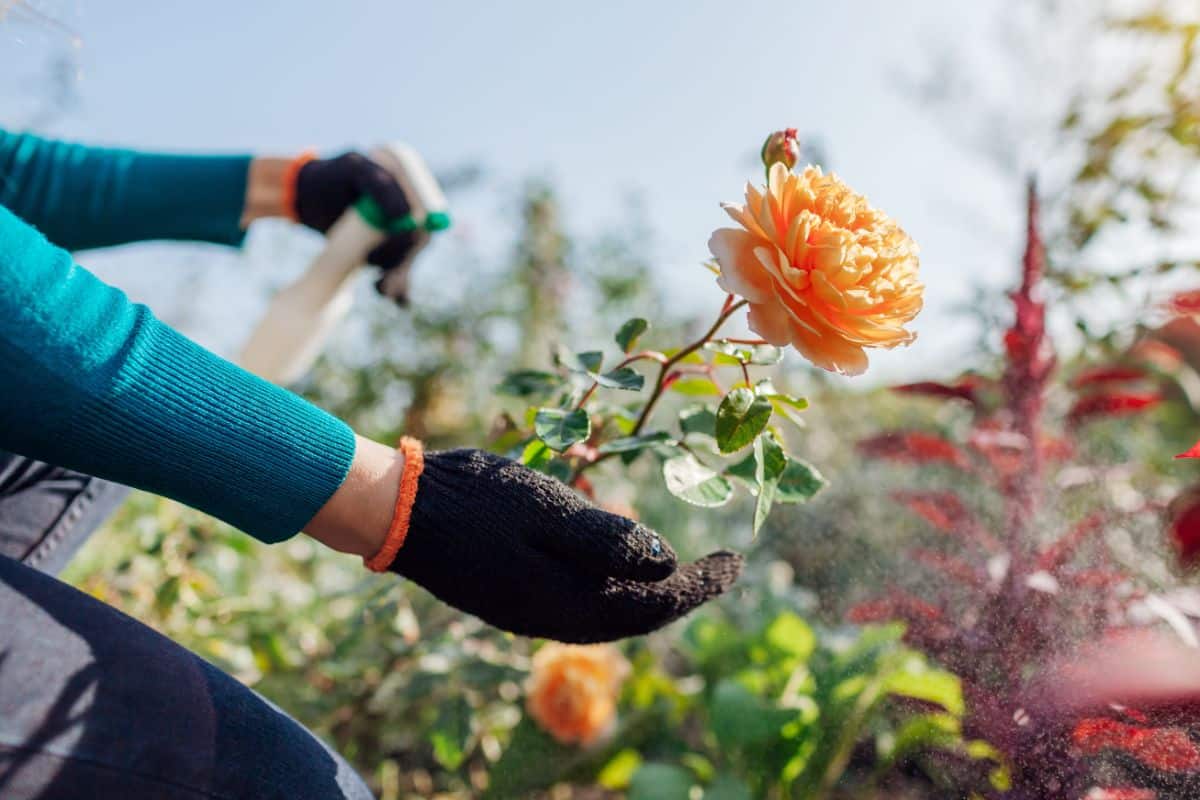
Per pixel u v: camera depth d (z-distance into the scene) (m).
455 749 1.41
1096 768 0.90
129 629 0.64
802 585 1.78
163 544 1.56
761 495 0.74
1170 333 1.26
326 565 2.09
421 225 1.28
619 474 1.78
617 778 1.58
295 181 1.26
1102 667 0.89
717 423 0.74
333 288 1.26
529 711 1.61
